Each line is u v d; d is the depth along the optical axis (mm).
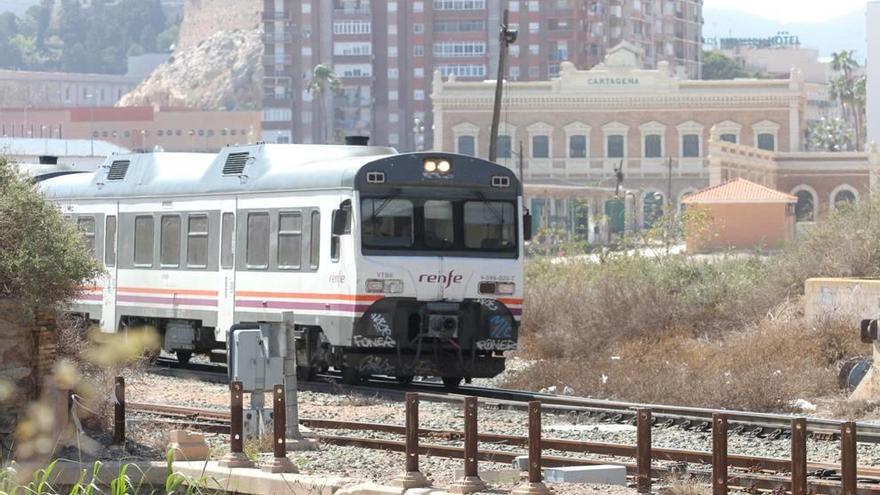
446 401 50812
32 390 35219
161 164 65562
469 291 55250
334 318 54531
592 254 123938
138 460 34562
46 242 36688
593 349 74688
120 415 36875
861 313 68375
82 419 37750
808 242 86688
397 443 38031
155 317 64875
